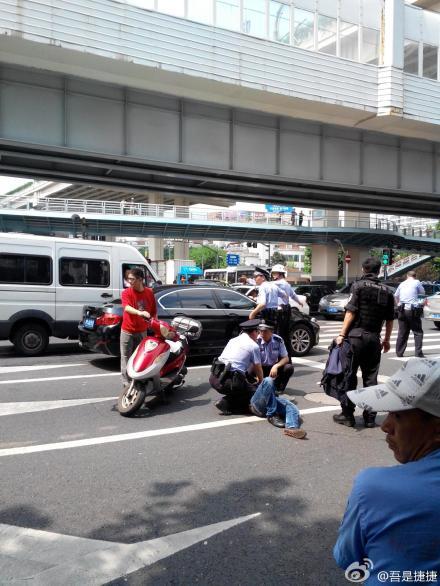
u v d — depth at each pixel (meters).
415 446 1.42
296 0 16.12
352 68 16.97
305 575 2.81
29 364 9.33
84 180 20.30
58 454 4.66
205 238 44.16
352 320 5.60
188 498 3.77
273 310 7.72
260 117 17.95
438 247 50.50
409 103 18.12
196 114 16.81
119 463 4.45
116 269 11.02
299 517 3.49
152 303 6.77
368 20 17.47
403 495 1.25
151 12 13.57
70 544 3.11
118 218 38.78
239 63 14.97
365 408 1.47
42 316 10.16
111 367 9.05
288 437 5.24
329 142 19.38
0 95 13.96
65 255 10.45
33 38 12.11
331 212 43.53
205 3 14.47
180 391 7.23
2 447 4.84
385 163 20.58
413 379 1.40
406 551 1.22
